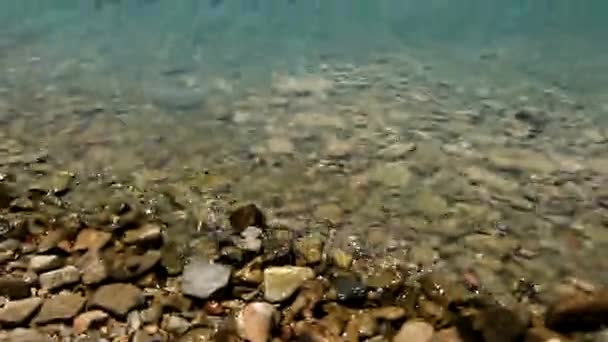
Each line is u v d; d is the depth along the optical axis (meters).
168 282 0.63
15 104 1.05
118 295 0.60
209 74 1.22
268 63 1.29
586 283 0.65
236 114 1.03
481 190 0.82
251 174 0.85
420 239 0.72
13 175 0.83
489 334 0.56
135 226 0.72
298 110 1.05
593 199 0.80
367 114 1.03
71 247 0.68
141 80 1.18
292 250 0.69
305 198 0.80
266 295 0.61
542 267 0.68
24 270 0.64
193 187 0.81
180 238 0.71
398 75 1.23
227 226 0.73
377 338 0.57
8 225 0.71
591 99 1.12
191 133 0.96
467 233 0.73
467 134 0.97
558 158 0.90
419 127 0.98
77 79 1.18
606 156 0.91
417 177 0.84
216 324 0.58
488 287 0.64
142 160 0.88
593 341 0.56
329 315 0.60
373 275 0.66
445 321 0.59
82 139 0.93
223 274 0.63
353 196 0.80
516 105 1.08
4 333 0.54
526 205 0.79
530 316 0.59
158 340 0.55
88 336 0.55
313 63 1.30
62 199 0.78
